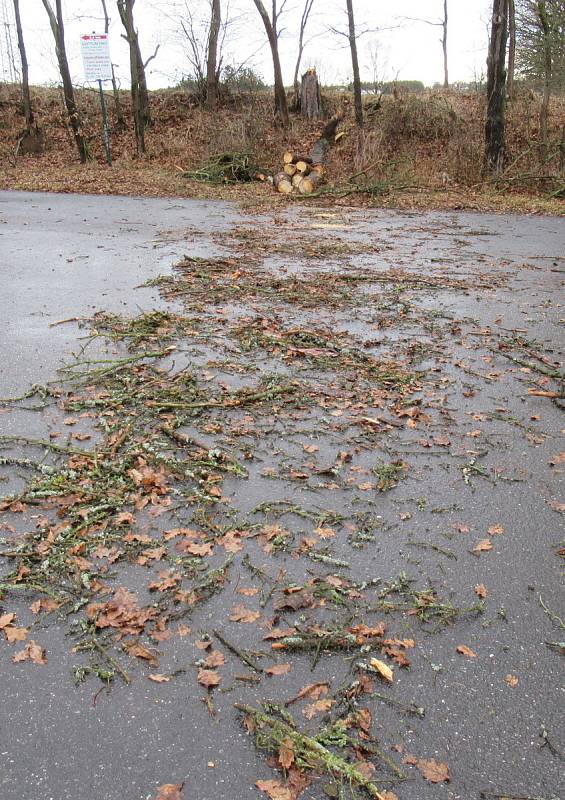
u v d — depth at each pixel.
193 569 2.93
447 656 2.50
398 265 8.95
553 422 4.39
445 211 15.24
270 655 2.49
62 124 25.44
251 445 3.98
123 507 3.37
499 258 9.56
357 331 6.11
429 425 4.30
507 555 3.08
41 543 3.08
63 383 4.80
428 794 1.98
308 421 4.31
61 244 9.97
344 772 2.03
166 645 2.53
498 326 6.32
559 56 19.36
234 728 2.19
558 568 3.00
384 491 3.55
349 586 2.85
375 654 2.51
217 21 25.73
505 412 4.52
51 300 6.86
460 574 2.95
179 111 26.45
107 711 2.24
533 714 2.26
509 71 24.45
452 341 5.88
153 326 6.05
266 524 3.25
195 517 3.29
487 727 2.20
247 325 6.16
